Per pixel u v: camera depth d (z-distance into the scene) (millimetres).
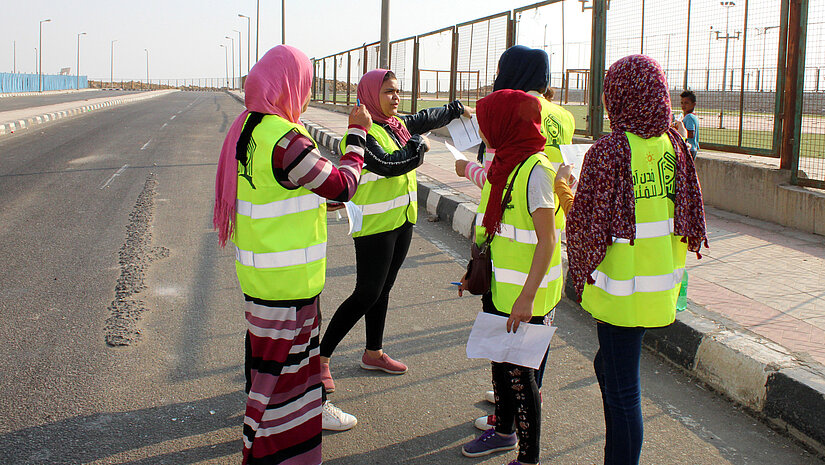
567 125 3711
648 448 3193
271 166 2469
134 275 5754
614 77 2469
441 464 3064
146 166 12531
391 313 4980
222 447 3158
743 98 8453
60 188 10023
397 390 3775
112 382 3781
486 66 13672
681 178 2506
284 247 2555
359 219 3021
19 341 4316
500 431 3113
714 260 5719
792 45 7105
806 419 3197
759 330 3982
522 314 2664
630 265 2463
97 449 3113
